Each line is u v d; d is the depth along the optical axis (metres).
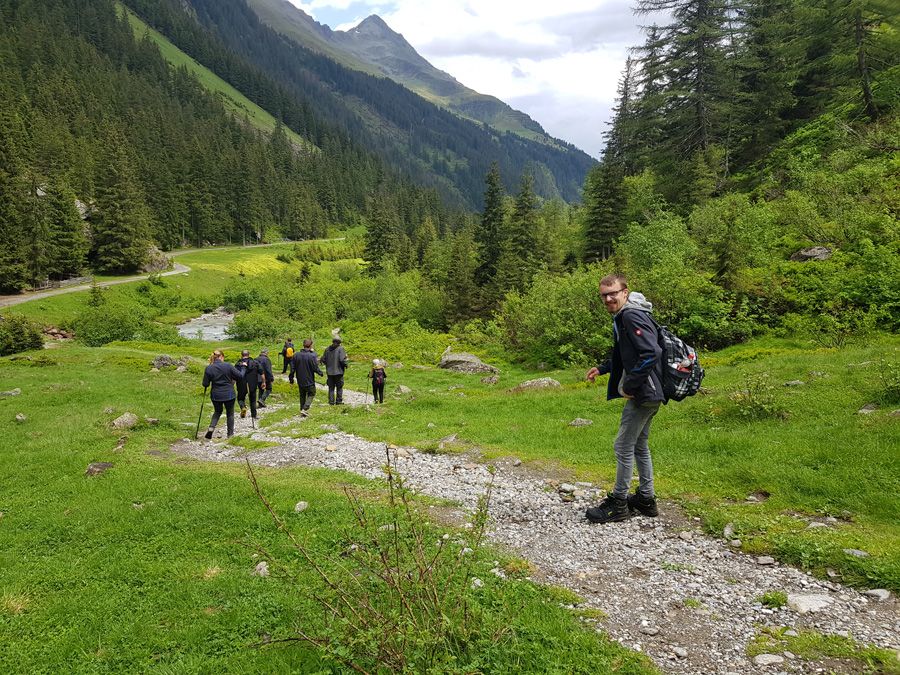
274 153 186.38
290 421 15.14
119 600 5.04
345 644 3.40
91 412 15.31
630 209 47.50
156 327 55.12
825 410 9.44
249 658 3.96
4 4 181.38
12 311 60.44
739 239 25.52
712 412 10.61
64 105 126.12
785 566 4.91
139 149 128.00
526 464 9.26
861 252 22.14
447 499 7.47
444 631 3.33
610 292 5.72
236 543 6.10
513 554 5.46
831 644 3.62
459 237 58.28
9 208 69.56
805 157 34.28
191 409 16.97
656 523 6.19
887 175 25.69
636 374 5.35
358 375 29.53
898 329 18.30
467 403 16.39
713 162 43.38
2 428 13.62
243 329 60.31
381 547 3.97
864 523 5.63
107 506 7.57
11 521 7.36
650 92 50.00
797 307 22.53
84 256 83.88
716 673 3.45
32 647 4.39
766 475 7.13
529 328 32.41
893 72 36.25
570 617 4.13
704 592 4.55
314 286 89.00
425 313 56.56
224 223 133.75
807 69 43.56
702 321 23.06
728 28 43.84
